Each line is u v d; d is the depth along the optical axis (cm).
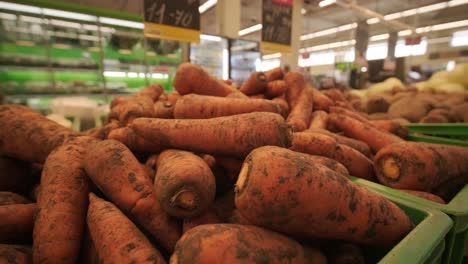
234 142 79
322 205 57
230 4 420
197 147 85
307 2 646
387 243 69
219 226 54
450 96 306
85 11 259
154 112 116
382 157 99
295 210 55
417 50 888
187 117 103
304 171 56
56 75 313
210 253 48
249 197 55
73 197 73
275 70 168
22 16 261
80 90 327
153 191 72
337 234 63
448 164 93
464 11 710
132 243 59
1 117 95
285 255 53
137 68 353
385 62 521
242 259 49
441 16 756
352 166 105
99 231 63
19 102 295
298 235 62
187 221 68
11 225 73
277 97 159
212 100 103
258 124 77
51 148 90
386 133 137
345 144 119
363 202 63
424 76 616
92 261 67
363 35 539
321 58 1334
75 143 86
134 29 310
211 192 67
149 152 101
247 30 914
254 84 150
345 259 65
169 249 71
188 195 62
